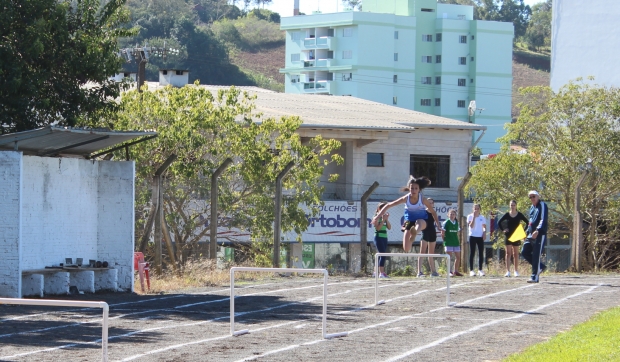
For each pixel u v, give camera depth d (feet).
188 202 139.85
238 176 144.66
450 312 73.87
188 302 81.61
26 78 94.84
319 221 203.51
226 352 52.85
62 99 100.27
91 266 91.30
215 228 108.27
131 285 93.81
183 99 138.62
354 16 493.77
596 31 276.82
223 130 140.97
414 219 90.07
